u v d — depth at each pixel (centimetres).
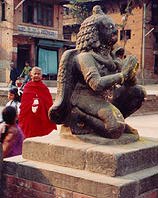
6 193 461
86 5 3891
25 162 453
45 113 750
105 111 430
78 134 454
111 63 457
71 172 411
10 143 586
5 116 595
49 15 3472
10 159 467
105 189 379
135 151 415
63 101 449
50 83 2969
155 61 3809
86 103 444
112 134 430
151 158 442
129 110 479
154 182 418
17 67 3294
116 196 372
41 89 758
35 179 435
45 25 3441
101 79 424
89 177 394
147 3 3684
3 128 595
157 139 488
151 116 1622
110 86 428
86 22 455
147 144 449
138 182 393
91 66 432
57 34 3541
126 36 3831
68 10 4147
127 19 3656
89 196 391
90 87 443
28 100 749
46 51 3416
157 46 3791
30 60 3306
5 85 2883
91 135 448
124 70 436
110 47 466
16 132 592
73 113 453
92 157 407
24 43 3272
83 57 439
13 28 3209
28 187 441
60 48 3497
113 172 393
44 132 748
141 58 3703
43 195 428
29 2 3303
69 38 4225
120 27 3759
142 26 3694
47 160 446
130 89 467
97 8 461
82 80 449
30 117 745
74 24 3997
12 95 820
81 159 416
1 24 3294
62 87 450
